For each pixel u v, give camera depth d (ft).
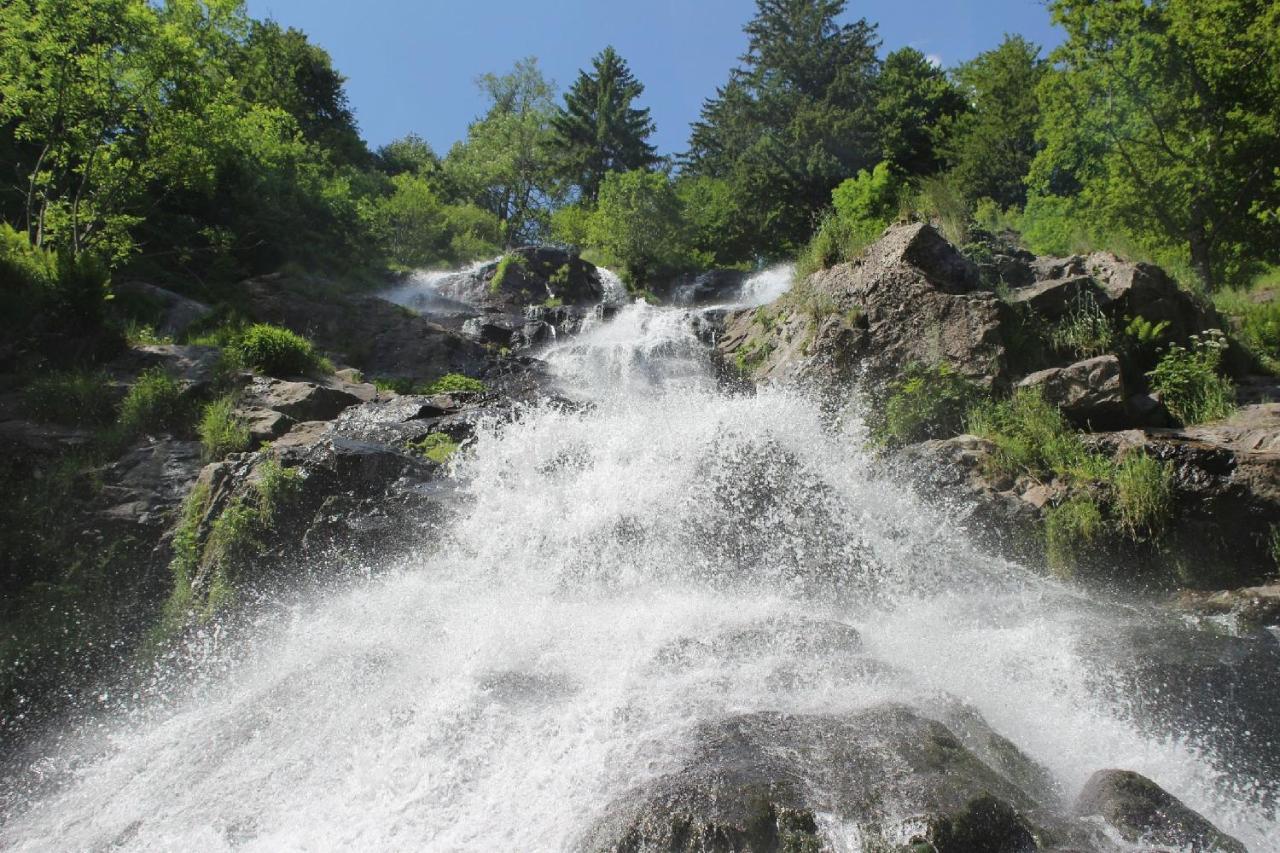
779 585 24.81
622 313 71.46
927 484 28.81
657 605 23.08
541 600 23.91
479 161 169.78
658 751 14.61
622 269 100.58
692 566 25.34
